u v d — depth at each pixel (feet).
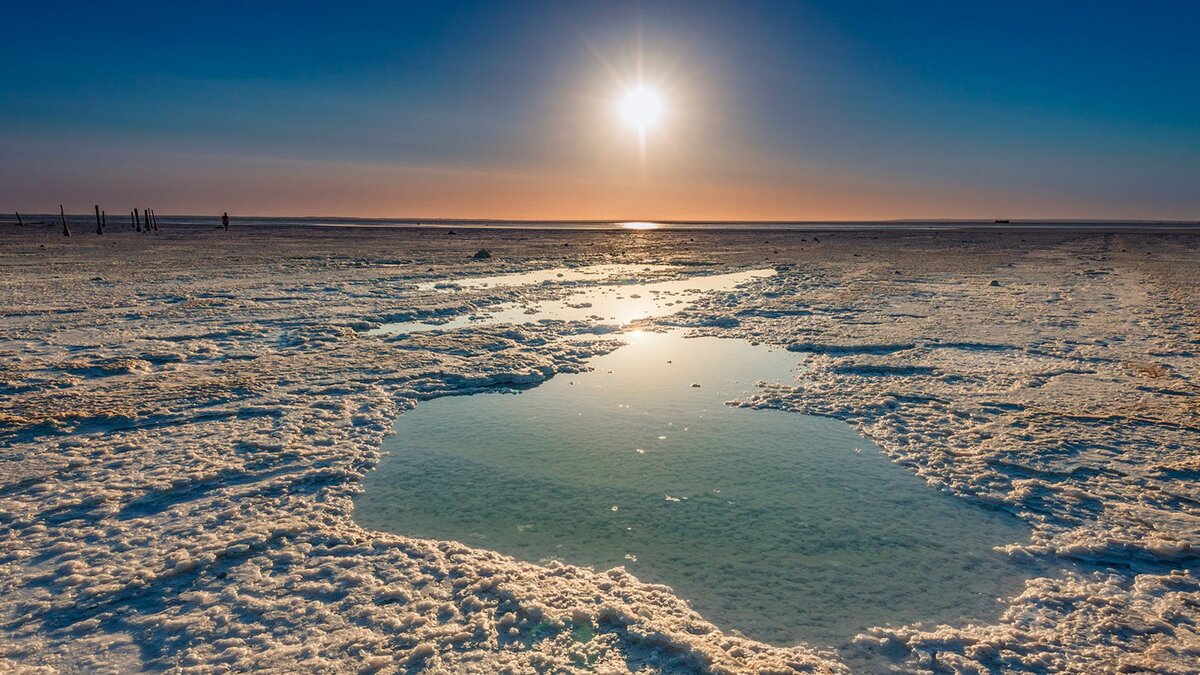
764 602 15.56
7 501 19.89
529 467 23.52
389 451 25.11
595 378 35.73
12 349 39.04
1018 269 90.79
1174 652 13.46
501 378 34.83
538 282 80.02
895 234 237.86
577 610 14.90
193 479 21.52
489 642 13.91
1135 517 19.06
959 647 13.87
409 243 161.89
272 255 113.70
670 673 13.07
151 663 13.20
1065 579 16.31
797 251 136.15
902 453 24.45
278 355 39.09
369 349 40.83
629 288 74.43
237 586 15.89
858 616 15.03
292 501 20.44
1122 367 35.27
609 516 19.85
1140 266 94.02
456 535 18.80
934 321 49.75
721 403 31.07
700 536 18.63
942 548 17.92
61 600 15.17
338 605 15.16
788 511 20.10
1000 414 28.19
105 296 60.80
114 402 29.17
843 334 45.52
